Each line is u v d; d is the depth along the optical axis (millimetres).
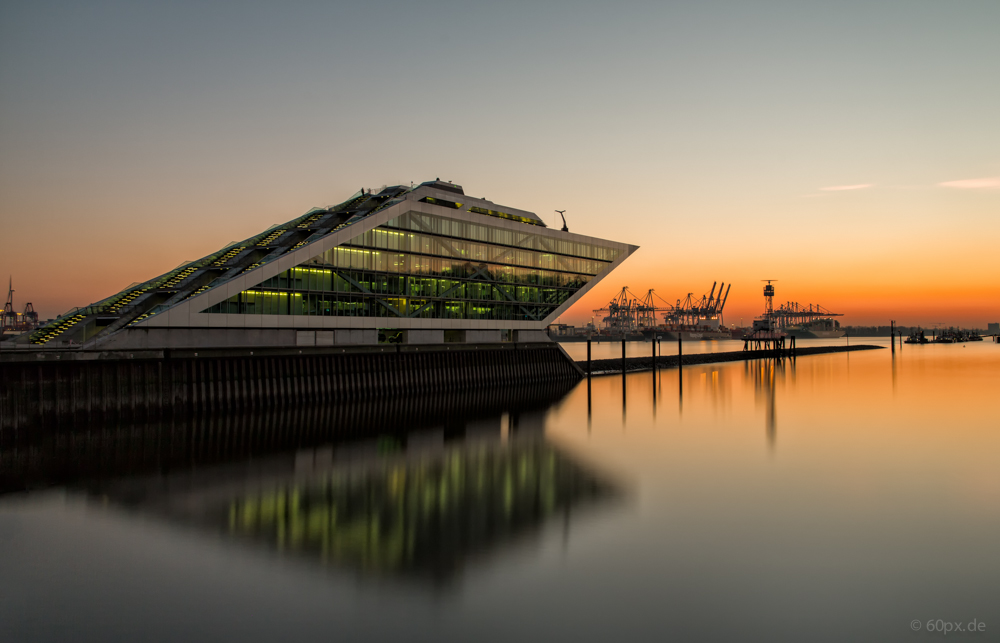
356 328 77062
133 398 55969
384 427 59969
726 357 193000
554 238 104438
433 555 27797
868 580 25703
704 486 39812
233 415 61938
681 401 84125
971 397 89938
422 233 84438
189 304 61281
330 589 24375
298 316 70688
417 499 36281
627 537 30312
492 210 96750
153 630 21328
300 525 31562
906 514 34250
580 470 43875
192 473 41594
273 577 25422
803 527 31953
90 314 64938
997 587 25109
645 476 42344
